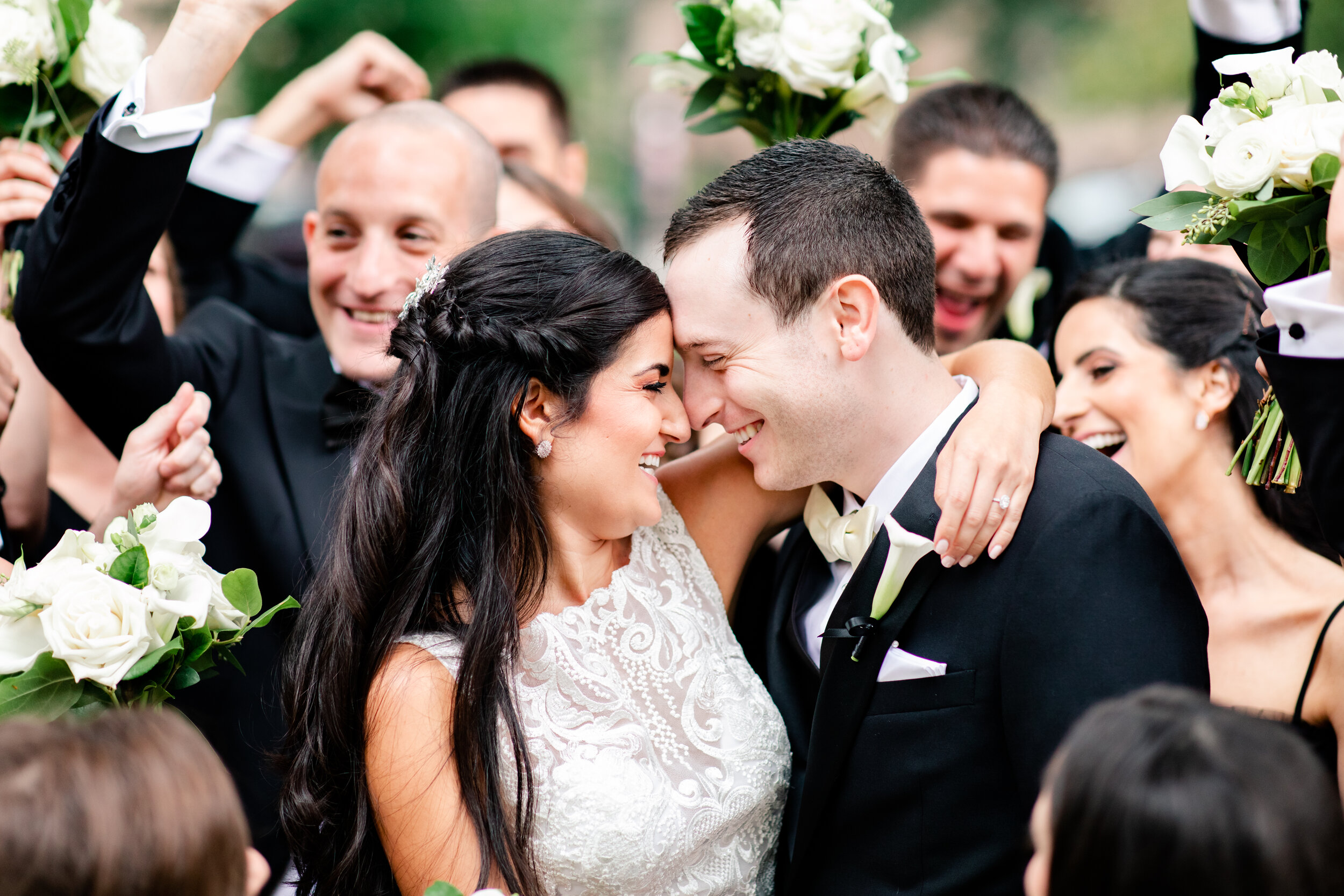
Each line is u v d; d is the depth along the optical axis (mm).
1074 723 1831
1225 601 2594
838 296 1991
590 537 2141
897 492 2121
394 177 2922
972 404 2150
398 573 2059
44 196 2756
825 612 2277
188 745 1324
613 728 2041
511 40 8797
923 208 3652
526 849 1922
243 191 4176
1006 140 3607
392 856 1958
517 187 3945
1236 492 2592
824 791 2086
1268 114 1891
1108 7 9836
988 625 1963
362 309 2979
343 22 8133
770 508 2398
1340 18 6367
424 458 2076
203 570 2031
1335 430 1696
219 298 4059
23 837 1179
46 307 2518
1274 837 1161
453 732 1947
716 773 2092
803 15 2850
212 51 2449
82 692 1875
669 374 2094
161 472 2580
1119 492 1942
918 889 2010
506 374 2023
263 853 2898
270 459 3021
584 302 1998
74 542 1975
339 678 2021
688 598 2246
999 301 3746
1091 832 1217
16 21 2609
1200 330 2629
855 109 2973
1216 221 1893
